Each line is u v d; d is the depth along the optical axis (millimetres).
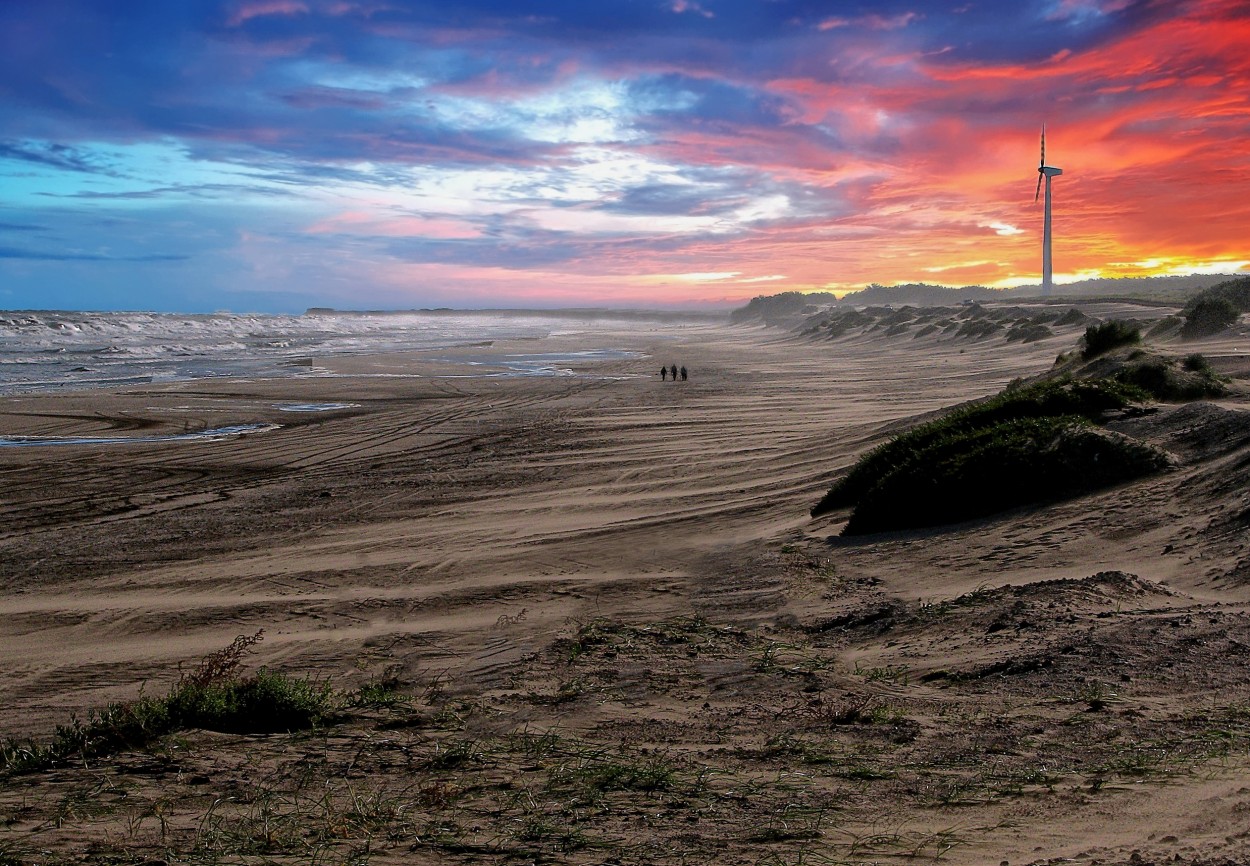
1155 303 78875
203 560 14250
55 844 3912
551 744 5633
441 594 11633
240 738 6008
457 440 27422
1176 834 3426
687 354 72625
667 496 17578
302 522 16938
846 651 8039
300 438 28266
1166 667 6215
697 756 5230
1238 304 54375
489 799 4555
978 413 15852
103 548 15234
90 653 9922
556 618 10305
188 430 30109
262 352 73062
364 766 5258
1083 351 24344
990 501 12570
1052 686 6121
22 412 34125
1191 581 8594
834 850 3613
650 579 11844
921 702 6184
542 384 45719
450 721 6410
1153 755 4594
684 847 3746
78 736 6086
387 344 89062
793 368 53656
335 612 11102
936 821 3914
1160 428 13594
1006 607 8266
